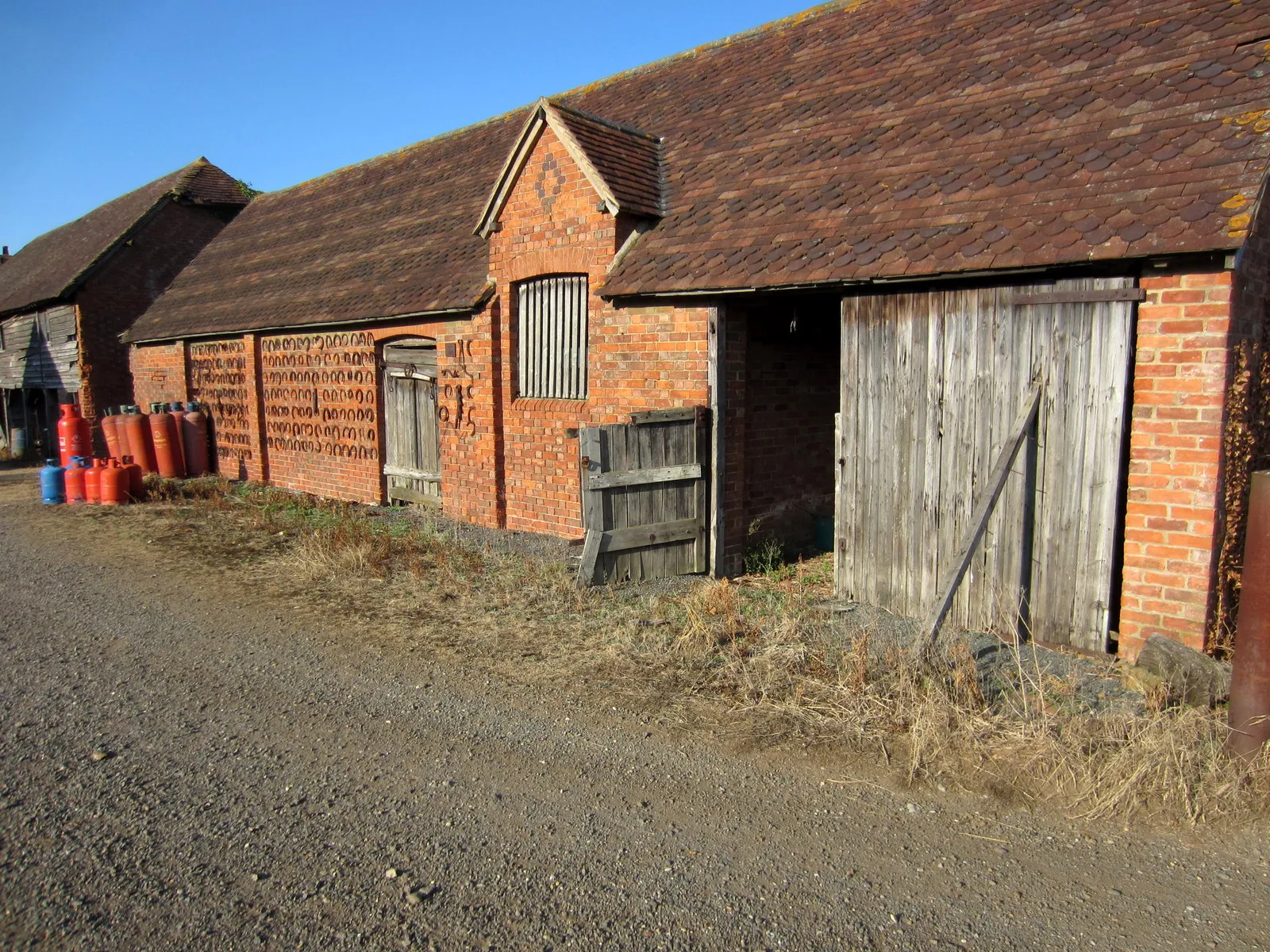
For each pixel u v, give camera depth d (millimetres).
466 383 10539
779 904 3250
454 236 11938
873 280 6258
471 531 10219
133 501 13547
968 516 6301
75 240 25625
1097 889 3334
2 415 28406
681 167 9180
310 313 12688
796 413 9180
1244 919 3141
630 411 8539
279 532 10742
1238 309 5188
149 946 3020
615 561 7625
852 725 4699
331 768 4355
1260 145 5164
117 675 5703
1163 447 5309
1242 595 4094
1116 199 5469
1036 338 5844
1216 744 4164
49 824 3816
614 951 2992
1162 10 7027
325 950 3000
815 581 7957
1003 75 7484
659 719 4910
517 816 3889
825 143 8141
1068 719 4531
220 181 23453
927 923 3139
